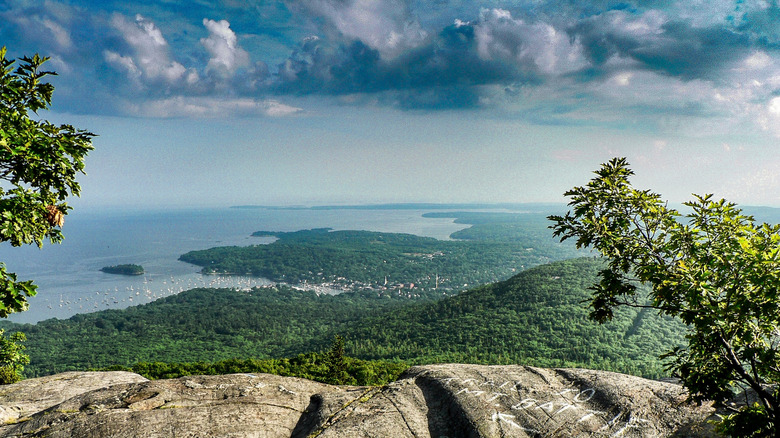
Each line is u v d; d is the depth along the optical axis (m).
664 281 6.08
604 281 7.13
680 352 7.13
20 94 8.55
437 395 9.80
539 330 175.25
